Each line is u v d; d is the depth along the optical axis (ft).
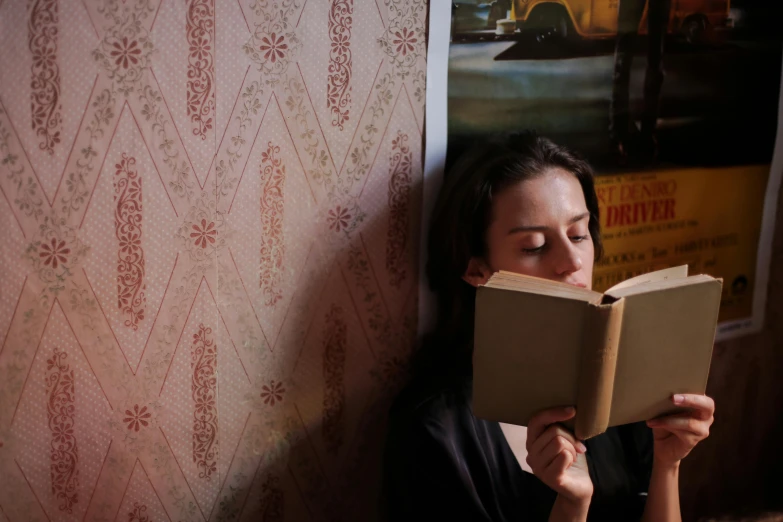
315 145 3.52
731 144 4.76
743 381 5.34
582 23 4.05
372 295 3.85
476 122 3.90
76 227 3.05
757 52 4.69
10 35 2.80
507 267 3.44
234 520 3.72
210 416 3.53
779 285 5.32
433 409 3.52
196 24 3.13
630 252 4.55
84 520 3.32
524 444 3.66
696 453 5.24
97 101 2.99
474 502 3.39
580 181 3.68
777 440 5.64
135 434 3.35
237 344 3.52
